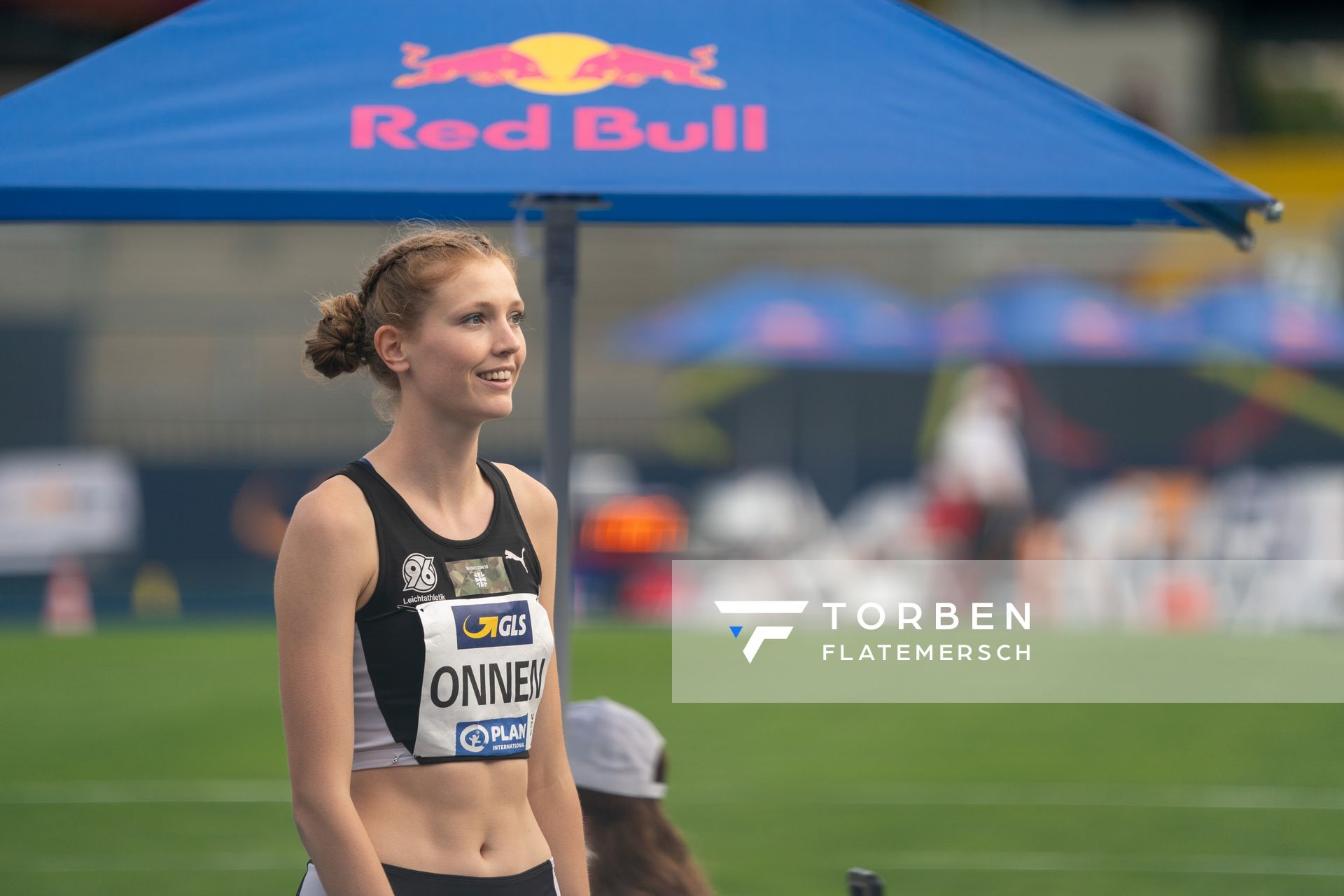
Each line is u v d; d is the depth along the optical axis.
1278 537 47.94
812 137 10.58
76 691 34.66
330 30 10.95
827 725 31.17
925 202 16.33
